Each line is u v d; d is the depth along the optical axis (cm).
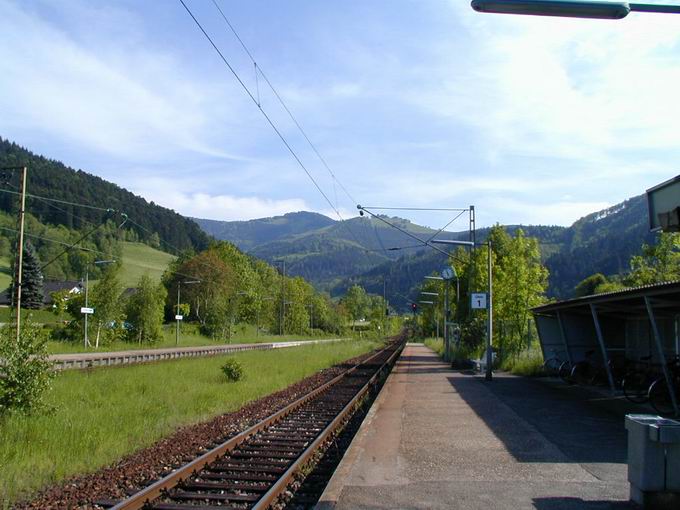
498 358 3206
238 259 10275
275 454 1120
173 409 1605
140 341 5906
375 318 11675
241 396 1955
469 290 3772
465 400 1781
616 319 2338
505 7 734
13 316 2878
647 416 742
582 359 2345
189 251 9900
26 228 9669
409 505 731
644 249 2862
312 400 1977
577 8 732
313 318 12562
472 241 3669
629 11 736
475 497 761
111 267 5338
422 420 1406
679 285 1198
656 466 695
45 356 1416
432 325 9075
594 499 745
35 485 864
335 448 1214
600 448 1065
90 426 1255
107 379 2275
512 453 1028
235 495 842
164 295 6172
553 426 1303
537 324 2597
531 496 763
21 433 1151
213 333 7812
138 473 939
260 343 7131
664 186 792
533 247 3512
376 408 1609
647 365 1844
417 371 3136
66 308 5612
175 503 804
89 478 911
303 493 885
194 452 1111
